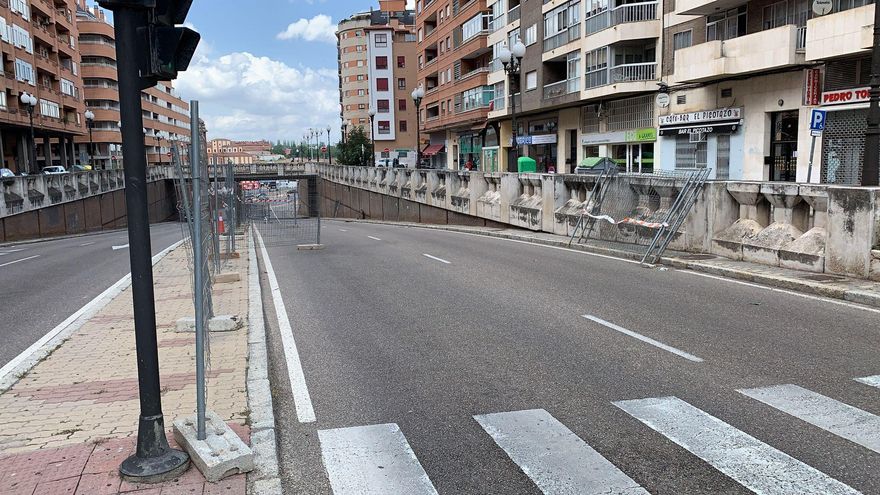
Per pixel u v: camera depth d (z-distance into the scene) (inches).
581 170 1056.8
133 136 150.9
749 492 149.5
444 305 368.8
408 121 3806.6
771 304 345.1
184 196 231.9
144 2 143.7
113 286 480.1
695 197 507.5
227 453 159.0
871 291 344.8
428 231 968.3
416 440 184.7
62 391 223.6
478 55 2047.2
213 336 299.3
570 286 412.8
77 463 163.2
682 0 1090.1
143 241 154.8
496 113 1847.9
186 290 432.8
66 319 371.2
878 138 542.3
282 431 194.1
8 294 465.7
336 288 441.1
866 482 152.6
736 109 1025.5
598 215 622.8
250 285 442.9
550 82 1584.6
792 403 203.2
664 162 1218.6
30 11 2137.1
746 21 1029.2
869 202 374.0
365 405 214.1
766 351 258.4
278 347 291.1
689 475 158.7
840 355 251.1
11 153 2155.5
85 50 3289.9
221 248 706.2
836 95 856.9
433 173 1190.3
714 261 470.9
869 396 207.5
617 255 557.9
